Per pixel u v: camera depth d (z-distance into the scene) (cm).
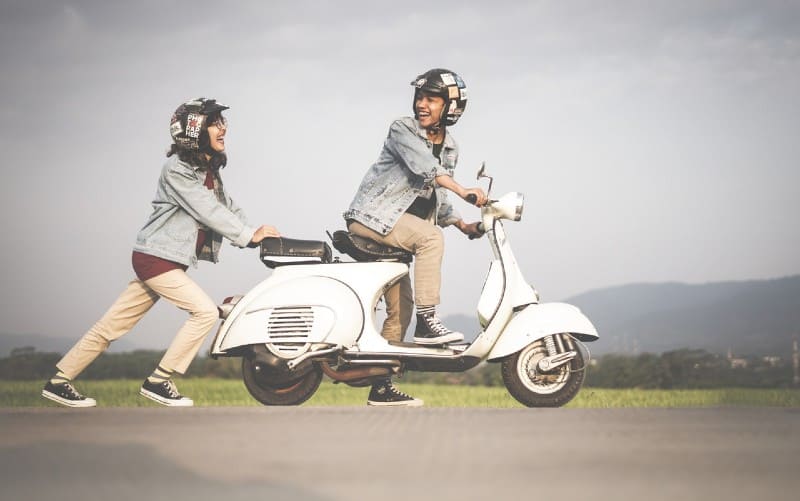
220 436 296
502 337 484
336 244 517
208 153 505
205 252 516
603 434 302
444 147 524
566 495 194
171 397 492
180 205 495
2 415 374
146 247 488
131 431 310
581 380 483
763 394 985
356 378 491
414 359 492
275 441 283
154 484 209
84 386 1471
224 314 499
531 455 253
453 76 507
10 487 206
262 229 504
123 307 498
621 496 194
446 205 554
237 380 1939
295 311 487
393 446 272
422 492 197
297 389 497
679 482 211
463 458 247
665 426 329
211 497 193
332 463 239
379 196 512
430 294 500
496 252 498
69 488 204
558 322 478
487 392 1612
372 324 493
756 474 222
